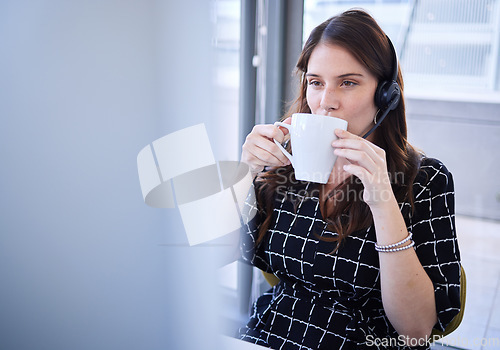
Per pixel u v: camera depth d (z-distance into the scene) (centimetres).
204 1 41
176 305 45
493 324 150
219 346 49
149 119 41
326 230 94
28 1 39
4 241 43
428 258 88
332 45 86
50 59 39
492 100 145
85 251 42
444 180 94
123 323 44
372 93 87
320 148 72
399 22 147
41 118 40
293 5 153
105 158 41
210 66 43
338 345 89
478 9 139
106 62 39
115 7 39
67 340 44
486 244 154
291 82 157
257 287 161
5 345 45
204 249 46
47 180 41
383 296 83
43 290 43
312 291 96
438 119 154
